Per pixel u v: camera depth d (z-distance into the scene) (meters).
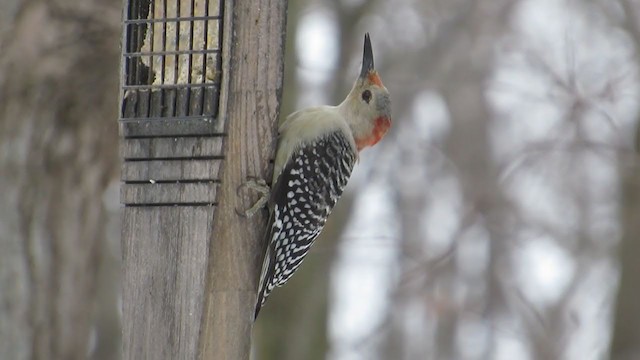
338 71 17.41
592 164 21.00
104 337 21.75
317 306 17.67
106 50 13.73
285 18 10.19
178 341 9.97
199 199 10.02
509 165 18.31
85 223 14.15
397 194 24.52
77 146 13.96
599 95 16.89
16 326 13.79
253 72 10.12
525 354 21.62
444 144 25.28
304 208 10.75
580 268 21.52
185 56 10.31
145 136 10.21
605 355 19.19
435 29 23.30
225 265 10.08
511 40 21.08
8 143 13.82
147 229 10.12
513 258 23.28
